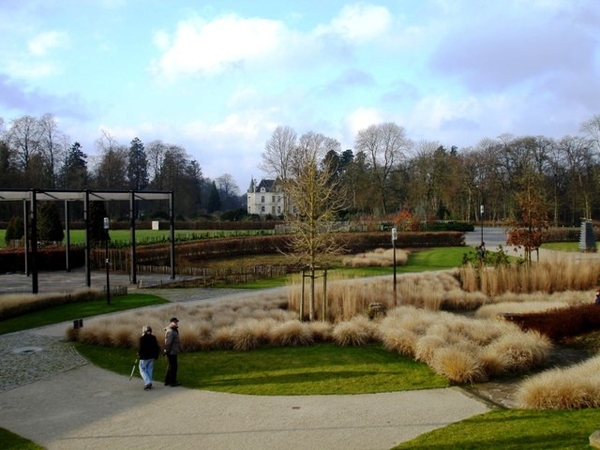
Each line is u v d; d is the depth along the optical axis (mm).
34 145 74938
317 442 8898
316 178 24000
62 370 13867
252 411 10578
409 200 80312
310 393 11648
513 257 37188
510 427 8906
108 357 15102
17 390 12266
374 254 42375
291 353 15227
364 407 10664
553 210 78938
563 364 13875
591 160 78688
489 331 15547
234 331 16281
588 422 8758
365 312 20234
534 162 81062
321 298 21391
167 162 95562
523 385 11141
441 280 28031
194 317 19094
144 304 24188
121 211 89312
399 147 81562
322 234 20766
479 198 83000
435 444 8445
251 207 135000
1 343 16922
